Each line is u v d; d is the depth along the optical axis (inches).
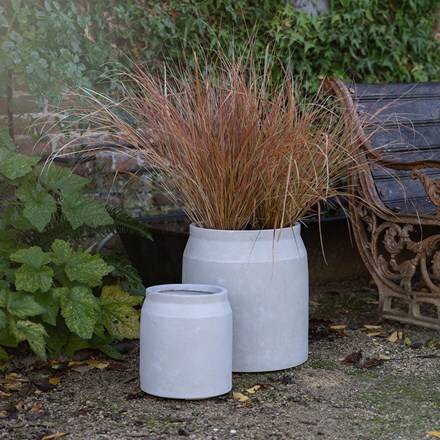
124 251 210.8
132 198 215.9
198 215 156.5
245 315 148.5
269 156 145.9
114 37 210.1
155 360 136.8
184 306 135.2
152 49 215.5
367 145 180.5
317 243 211.9
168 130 150.8
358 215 183.9
